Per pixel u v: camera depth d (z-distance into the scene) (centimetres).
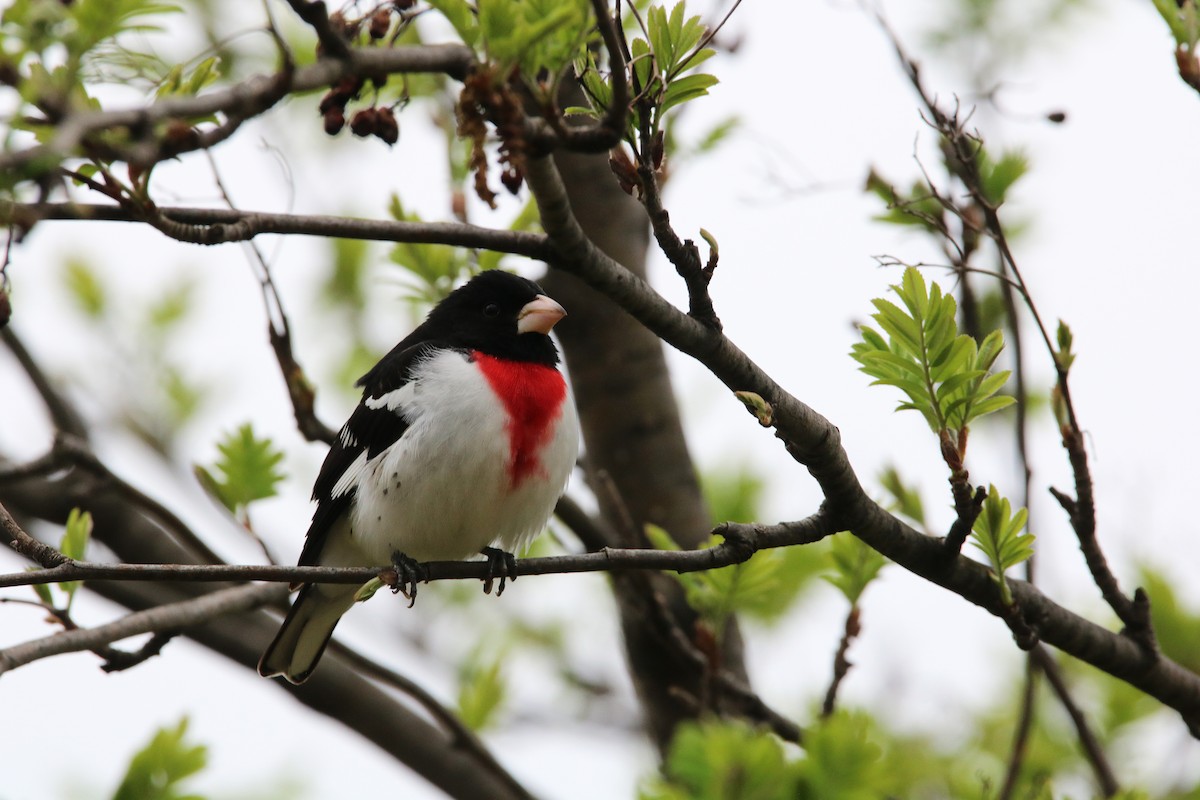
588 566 666
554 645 1266
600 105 568
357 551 923
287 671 924
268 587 863
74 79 446
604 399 1049
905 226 854
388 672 939
